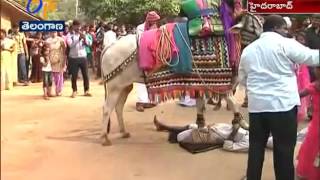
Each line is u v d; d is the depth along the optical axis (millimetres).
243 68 5812
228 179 6723
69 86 17516
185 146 8211
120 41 8453
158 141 8859
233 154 7879
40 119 11016
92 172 7109
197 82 8039
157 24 9664
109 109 8570
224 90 8039
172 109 12023
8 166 7352
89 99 14211
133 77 8406
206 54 7969
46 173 7078
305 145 6074
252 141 5789
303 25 12250
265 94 5598
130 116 11258
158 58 8062
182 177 6844
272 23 5707
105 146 8531
